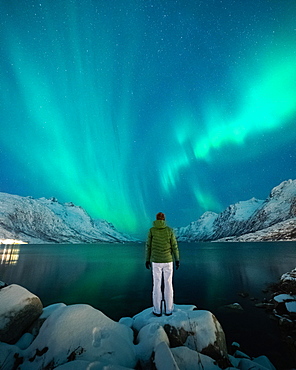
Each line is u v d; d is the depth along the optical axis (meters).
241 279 16.47
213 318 3.61
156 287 3.99
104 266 26.12
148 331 3.22
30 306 3.67
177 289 13.22
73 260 34.19
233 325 7.13
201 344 3.15
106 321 3.24
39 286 13.43
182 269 23.14
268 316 7.94
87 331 2.90
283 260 30.41
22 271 19.84
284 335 6.18
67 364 2.21
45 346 2.72
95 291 12.30
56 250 69.75
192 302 10.19
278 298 8.75
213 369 2.74
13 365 2.68
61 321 3.00
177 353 2.81
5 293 3.70
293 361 4.75
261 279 16.22
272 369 3.93
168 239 4.14
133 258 39.88
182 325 3.37
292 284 11.15
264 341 5.82
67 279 16.23
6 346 2.91
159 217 4.38
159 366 2.40
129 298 10.73
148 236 4.27
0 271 19.30
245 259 33.44
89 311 3.30
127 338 3.14
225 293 12.00
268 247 71.12
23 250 64.38
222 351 3.17
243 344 5.67
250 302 10.03
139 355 2.88
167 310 3.86
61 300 10.32
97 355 2.62
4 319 3.25
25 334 3.41
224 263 28.61
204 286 14.05
